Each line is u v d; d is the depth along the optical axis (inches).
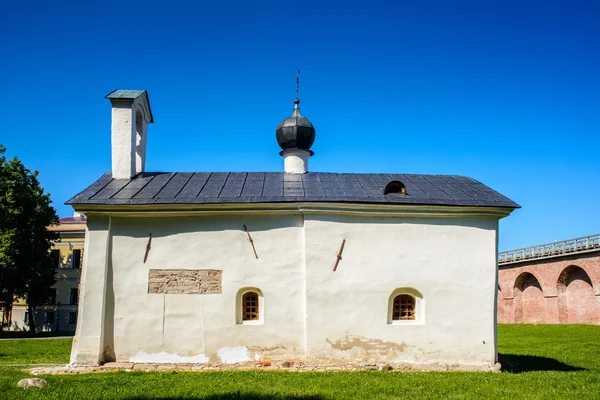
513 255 1958.7
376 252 610.2
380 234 614.5
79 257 2085.4
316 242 603.8
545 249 1753.2
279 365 580.7
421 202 613.0
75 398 414.9
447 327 604.7
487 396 446.6
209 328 589.0
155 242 603.2
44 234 1688.0
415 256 614.2
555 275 1689.2
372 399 427.2
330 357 584.1
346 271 602.2
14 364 666.2
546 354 843.4
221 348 586.6
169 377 517.7
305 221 606.5
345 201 604.1
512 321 1959.9
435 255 616.7
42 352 877.2
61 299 2058.3
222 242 605.6
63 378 508.1
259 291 601.0
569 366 690.8
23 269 1578.5
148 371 560.1
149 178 689.0
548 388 485.1
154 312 591.2
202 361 583.5
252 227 609.3
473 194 652.1
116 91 720.3
